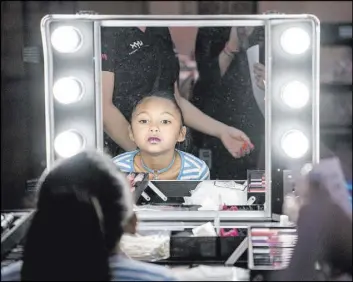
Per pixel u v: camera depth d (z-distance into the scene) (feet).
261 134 7.76
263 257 6.88
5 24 10.09
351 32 11.90
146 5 11.96
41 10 10.55
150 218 7.70
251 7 11.97
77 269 5.34
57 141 7.61
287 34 7.47
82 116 7.65
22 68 9.77
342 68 11.87
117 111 7.71
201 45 7.70
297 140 7.59
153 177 7.79
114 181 5.67
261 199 7.77
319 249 6.57
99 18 7.52
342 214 6.62
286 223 7.59
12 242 6.83
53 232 5.37
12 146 9.55
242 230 7.49
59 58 7.54
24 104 9.72
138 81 7.69
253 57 7.67
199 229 7.45
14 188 9.25
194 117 7.79
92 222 5.41
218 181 7.84
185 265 7.04
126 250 7.14
